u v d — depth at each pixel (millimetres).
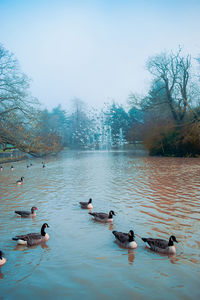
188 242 9492
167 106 53406
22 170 33094
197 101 48875
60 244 9430
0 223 11711
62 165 39000
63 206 14594
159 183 21312
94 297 6328
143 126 72500
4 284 6875
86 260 8203
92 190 18938
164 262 8062
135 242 9102
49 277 7211
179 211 13312
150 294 6445
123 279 7113
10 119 39594
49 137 58125
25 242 9266
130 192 17984
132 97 55719
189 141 48219
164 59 51156
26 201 15828
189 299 6254
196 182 21594
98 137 113812
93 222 11836
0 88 39219
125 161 43656
